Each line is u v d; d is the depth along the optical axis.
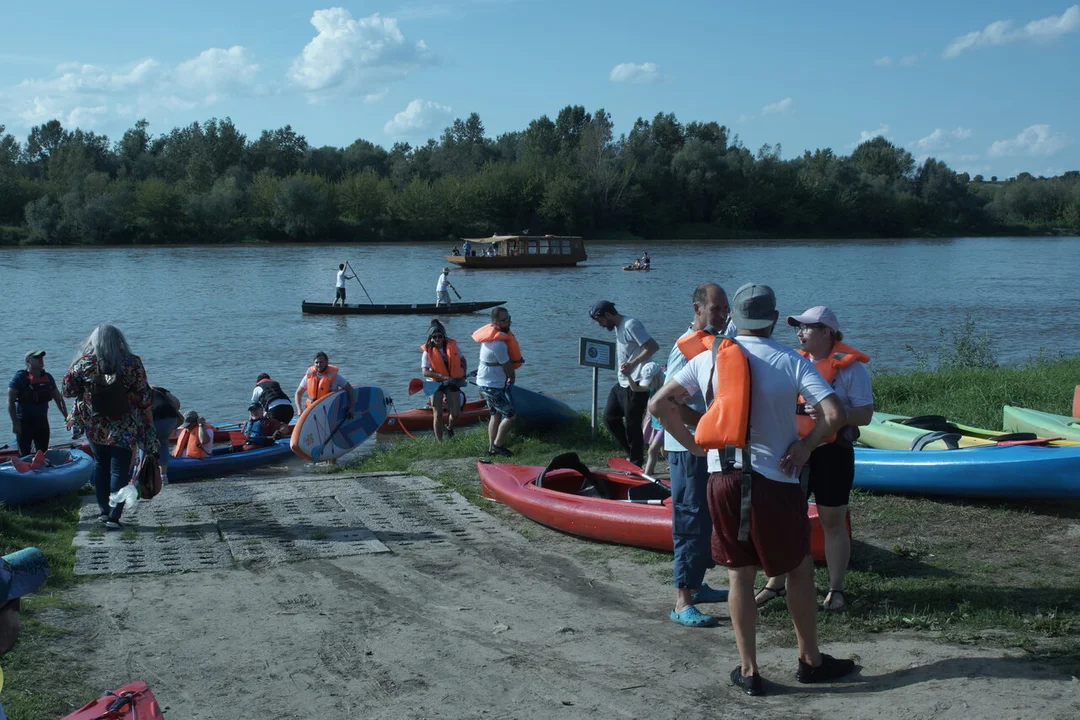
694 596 5.78
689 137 127.81
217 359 22.84
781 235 109.00
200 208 89.75
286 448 12.61
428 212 96.06
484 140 146.50
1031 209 125.50
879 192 112.38
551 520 7.38
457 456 10.90
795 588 4.37
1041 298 38.19
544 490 7.68
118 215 86.69
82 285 43.88
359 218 96.25
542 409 11.80
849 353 5.39
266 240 92.38
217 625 5.46
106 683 4.68
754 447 4.18
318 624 5.48
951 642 4.87
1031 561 6.25
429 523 7.68
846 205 111.19
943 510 7.55
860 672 4.55
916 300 37.69
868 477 8.04
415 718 4.31
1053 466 7.17
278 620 5.54
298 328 28.81
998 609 5.34
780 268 57.28
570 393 18.06
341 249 79.56
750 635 4.38
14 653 4.90
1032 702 4.05
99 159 125.69
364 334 27.47
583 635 5.27
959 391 13.47
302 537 7.24
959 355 18.14
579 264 61.06
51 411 16.14
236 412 17.06
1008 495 7.45
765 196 107.88
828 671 4.50
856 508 7.72
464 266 56.78
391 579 6.30
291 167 124.44
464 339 27.20
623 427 9.75
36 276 49.19
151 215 88.56
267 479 9.45
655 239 102.88
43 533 7.43
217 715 4.37
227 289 42.38
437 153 125.19
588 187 100.62
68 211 84.69
